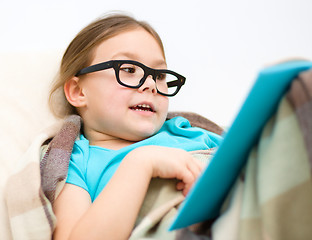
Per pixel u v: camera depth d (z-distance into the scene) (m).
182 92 1.41
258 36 1.46
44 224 0.62
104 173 0.75
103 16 1.12
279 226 0.31
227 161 0.35
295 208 0.31
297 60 0.31
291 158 0.30
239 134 0.32
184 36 1.42
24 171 0.69
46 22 1.22
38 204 0.64
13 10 1.18
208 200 0.40
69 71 0.94
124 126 0.84
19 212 0.65
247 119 0.31
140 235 0.52
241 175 0.38
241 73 1.46
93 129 0.91
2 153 0.83
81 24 1.26
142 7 1.37
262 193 0.32
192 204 0.37
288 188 0.31
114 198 0.56
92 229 0.54
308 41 1.45
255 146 0.36
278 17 1.45
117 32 0.91
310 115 0.28
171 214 0.55
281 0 1.45
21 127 0.91
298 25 1.45
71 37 1.25
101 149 0.82
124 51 0.87
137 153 0.63
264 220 0.31
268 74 0.27
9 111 0.93
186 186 0.59
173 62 1.41
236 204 0.38
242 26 1.45
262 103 0.30
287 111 0.31
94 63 0.90
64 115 1.00
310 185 0.30
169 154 0.63
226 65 1.46
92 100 0.88
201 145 0.86
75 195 0.68
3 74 0.99
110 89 0.85
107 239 0.53
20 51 1.07
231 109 1.45
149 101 0.85
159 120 0.89
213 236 0.38
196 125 1.08
